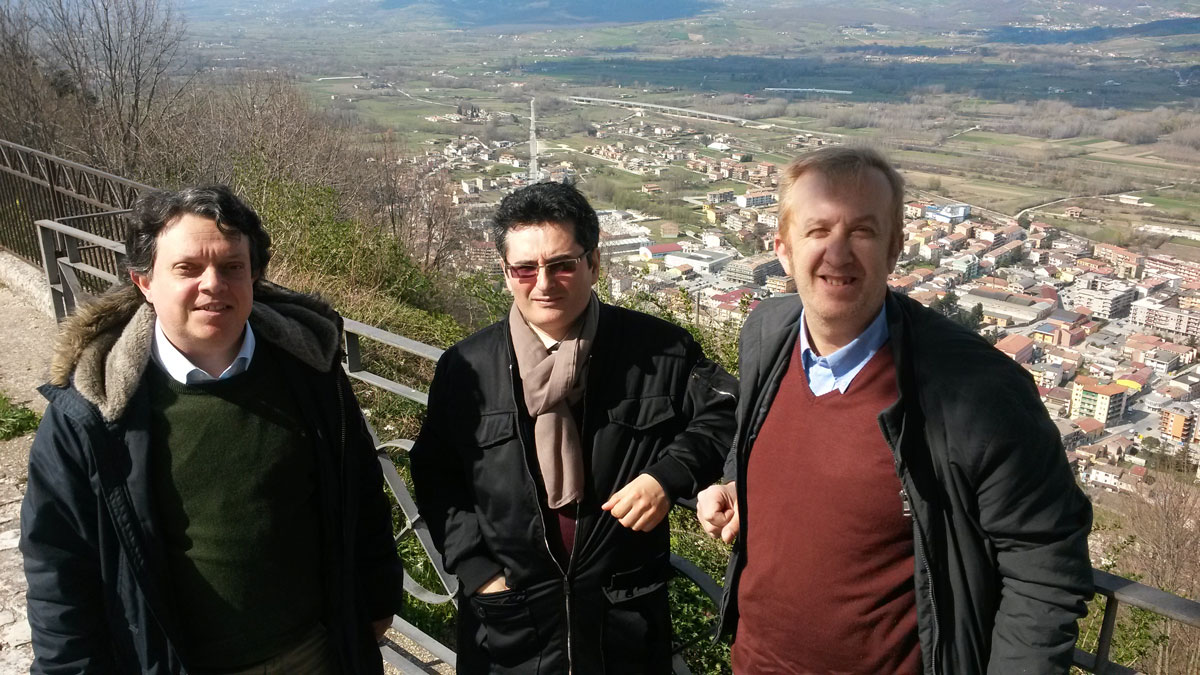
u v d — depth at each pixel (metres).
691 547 4.50
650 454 1.63
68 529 1.40
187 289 1.41
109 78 13.50
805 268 1.38
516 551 1.63
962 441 1.25
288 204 7.30
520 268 1.57
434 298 8.43
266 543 1.50
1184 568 8.44
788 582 1.45
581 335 1.61
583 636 1.62
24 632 2.66
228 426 1.48
